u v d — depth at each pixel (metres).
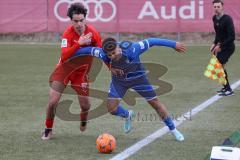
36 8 72.06
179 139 23.69
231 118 28.59
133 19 71.00
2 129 26.31
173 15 70.62
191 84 40.38
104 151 21.67
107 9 71.00
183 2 70.25
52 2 71.94
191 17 70.44
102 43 22.28
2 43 71.56
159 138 24.25
